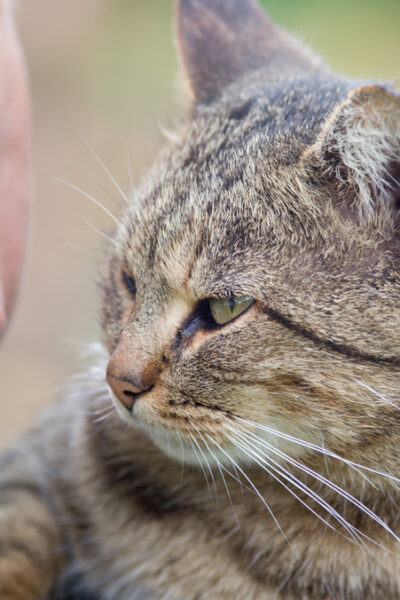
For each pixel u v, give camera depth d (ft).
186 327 1.92
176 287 1.92
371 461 1.92
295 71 2.12
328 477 1.95
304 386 1.89
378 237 1.89
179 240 1.92
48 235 4.17
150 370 1.92
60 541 2.12
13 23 2.12
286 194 1.90
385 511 1.96
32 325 3.83
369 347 1.88
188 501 2.03
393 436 1.91
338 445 1.91
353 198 1.90
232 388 1.91
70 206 4.27
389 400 1.89
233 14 2.20
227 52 2.14
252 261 1.89
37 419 2.29
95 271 2.17
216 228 1.90
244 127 1.98
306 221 1.90
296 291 1.88
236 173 1.93
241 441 1.92
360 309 1.88
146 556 2.06
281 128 1.94
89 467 2.11
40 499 2.14
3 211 2.11
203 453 1.94
